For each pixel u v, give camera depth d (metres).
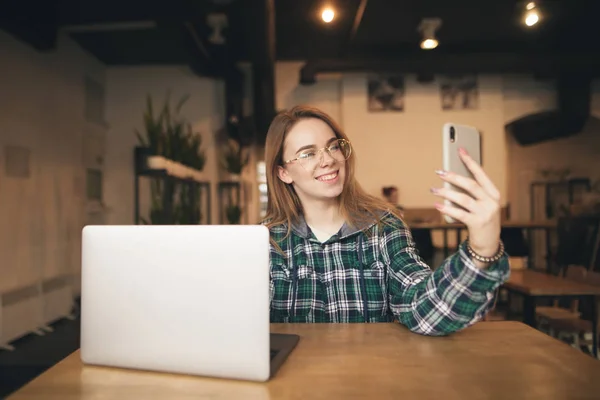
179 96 5.88
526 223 5.30
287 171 1.34
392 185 6.63
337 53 6.08
